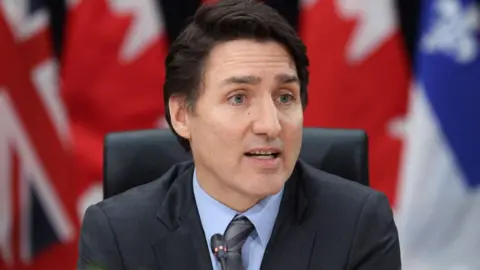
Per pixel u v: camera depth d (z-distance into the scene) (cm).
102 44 1088
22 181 1069
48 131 1070
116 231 510
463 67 1058
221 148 449
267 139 439
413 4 1130
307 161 623
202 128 460
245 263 482
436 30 1062
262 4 466
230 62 443
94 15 1083
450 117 1066
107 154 627
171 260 494
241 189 452
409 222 1090
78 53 1084
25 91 1051
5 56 1034
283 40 449
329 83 1078
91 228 521
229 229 489
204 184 493
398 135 1099
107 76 1095
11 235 1080
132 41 1095
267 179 447
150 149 631
